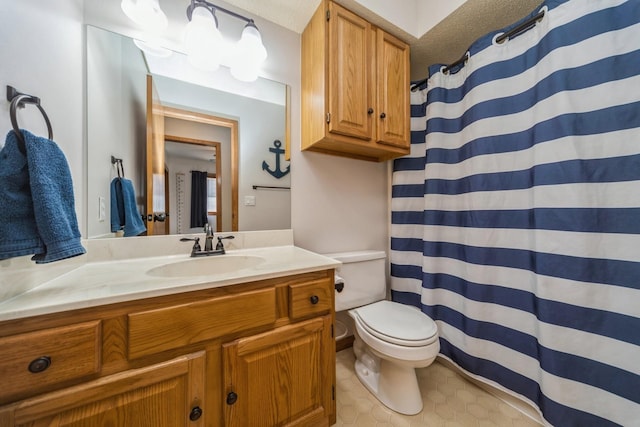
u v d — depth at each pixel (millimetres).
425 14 1358
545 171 938
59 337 509
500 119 1132
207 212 1179
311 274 885
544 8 957
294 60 1361
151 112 1058
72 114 820
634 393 765
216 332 684
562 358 891
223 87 1203
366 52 1237
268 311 774
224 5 1163
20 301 516
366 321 1153
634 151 780
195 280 669
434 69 1396
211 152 1187
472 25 1309
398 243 1622
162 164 1086
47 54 691
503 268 1123
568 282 883
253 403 750
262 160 1299
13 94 557
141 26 1006
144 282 653
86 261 880
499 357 1128
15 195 511
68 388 520
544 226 939
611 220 818
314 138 1233
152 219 1062
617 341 798
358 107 1214
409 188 1589
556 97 904
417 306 1548
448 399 1152
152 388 606
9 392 470
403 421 1027
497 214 1145
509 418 1040
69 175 622
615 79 808
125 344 577
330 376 925
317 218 1471
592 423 830
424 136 1546
